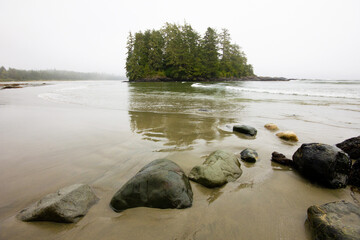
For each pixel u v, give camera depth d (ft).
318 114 22.91
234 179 9.17
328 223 5.79
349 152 11.48
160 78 153.17
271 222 6.56
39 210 6.39
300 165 9.68
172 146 13.20
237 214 6.90
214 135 15.60
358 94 42.63
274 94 45.50
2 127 17.70
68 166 10.23
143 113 24.03
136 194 7.23
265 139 14.66
